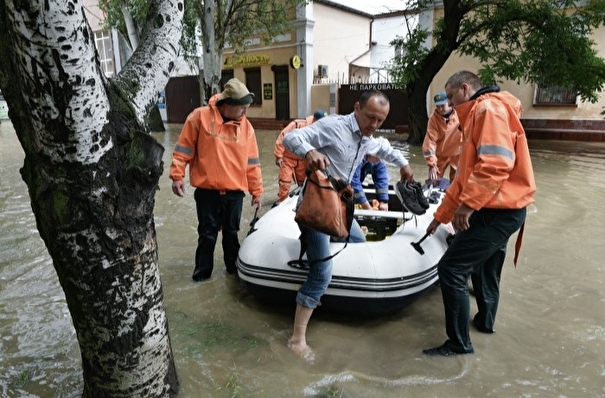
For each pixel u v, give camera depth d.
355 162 2.80
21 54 1.51
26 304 3.40
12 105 1.69
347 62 21.02
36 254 4.38
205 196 3.61
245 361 2.70
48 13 1.46
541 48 10.70
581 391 2.44
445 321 3.05
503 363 2.69
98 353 2.01
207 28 10.83
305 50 18.00
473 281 2.99
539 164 9.22
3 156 11.00
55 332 3.03
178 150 3.48
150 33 2.11
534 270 3.99
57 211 1.75
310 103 18.59
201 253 3.76
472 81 2.82
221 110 3.49
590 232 5.01
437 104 5.14
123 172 1.83
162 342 2.17
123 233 1.87
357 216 3.79
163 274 3.96
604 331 3.01
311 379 2.53
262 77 19.56
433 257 3.23
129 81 1.95
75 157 1.69
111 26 14.82
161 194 6.80
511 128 2.51
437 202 4.14
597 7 10.48
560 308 3.33
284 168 5.16
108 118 1.75
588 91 10.81
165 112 22.86
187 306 3.38
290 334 3.01
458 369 2.63
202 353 2.78
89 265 1.83
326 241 2.71
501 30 11.22
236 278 3.88
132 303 1.97
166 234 5.04
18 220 5.52
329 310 3.15
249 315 3.27
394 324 3.15
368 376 2.56
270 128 18.70
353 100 17.61
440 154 5.53
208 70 11.14
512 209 2.53
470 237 2.58
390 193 4.70
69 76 1.56
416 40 12.37
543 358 2.73
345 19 20.31
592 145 12.04
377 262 2.96
